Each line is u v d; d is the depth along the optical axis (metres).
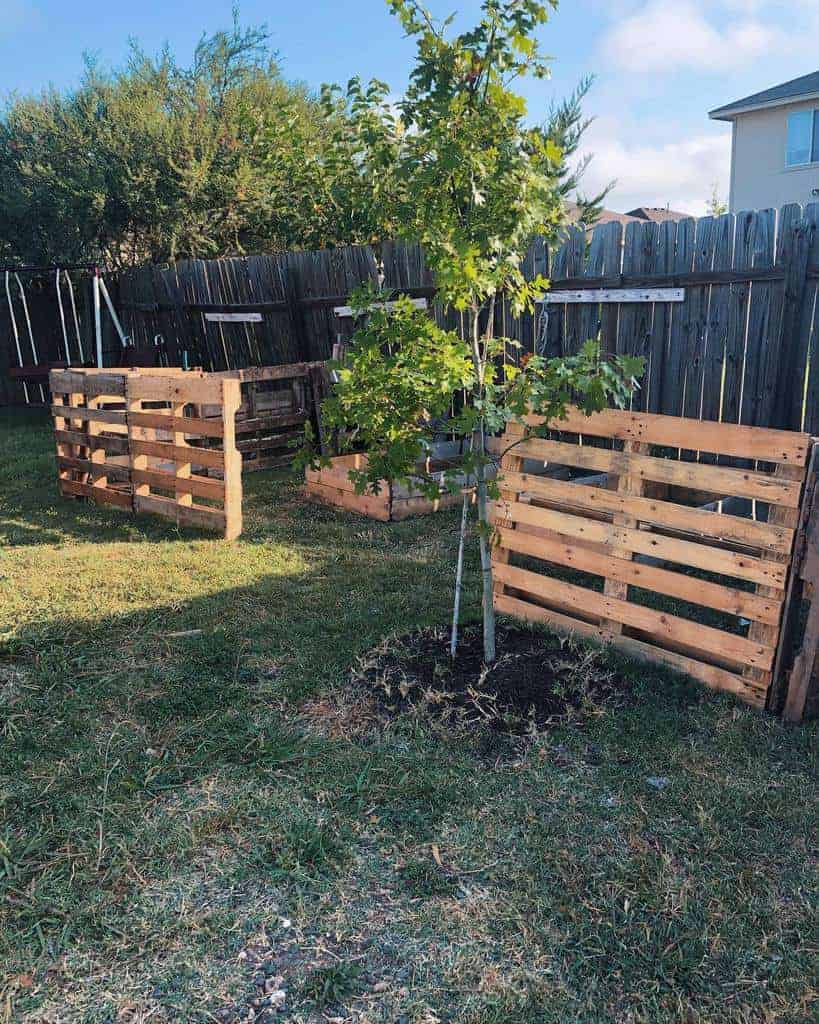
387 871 2.57
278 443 8.80
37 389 14.26
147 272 12.48
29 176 13.80
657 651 3.90
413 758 3.17
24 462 9.06
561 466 7.09
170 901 2.43
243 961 2.22
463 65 3.27
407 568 5.43
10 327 13.96
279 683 3.79
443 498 6.93
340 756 3.19
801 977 2.16
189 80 15.44
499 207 3.31
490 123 3.28
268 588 5.05
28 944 2.26
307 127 3.80
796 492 3.28
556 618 4.32
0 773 3.06
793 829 2.76
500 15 3.15
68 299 13.98
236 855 2.64
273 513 6.93
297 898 2.45
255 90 15.07
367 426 3.56
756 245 6.14
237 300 11.23
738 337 6.39
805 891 2.47
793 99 19.03
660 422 3.73
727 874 2.54
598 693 3.65
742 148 20.70
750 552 3.95
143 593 5.00
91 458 7.28
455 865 2.59
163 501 6.67
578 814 2.84
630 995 2.11
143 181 13.83
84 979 2.16
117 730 3.38
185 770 3.09
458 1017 2.04
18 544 6.16
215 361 11.86
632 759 3.17
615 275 7.09
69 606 4.77
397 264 9.09
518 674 3.80
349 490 6.87
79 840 2.68
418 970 2.19
